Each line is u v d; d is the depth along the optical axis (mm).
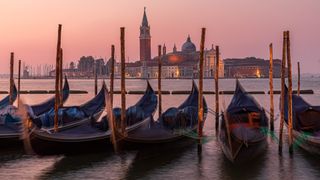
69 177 18219
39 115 27125
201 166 19906
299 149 22969
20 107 20484
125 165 20078
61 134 20750
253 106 25734
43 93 91688
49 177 18234
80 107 27953
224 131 20016
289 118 21797
